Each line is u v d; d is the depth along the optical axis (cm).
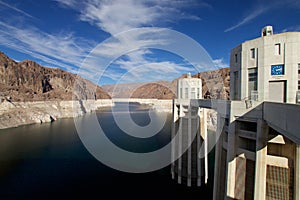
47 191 4541
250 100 2056
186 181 4878
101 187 4716
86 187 4700
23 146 7994
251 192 2086
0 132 11038
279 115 1541
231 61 2652
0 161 6297
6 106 14138
